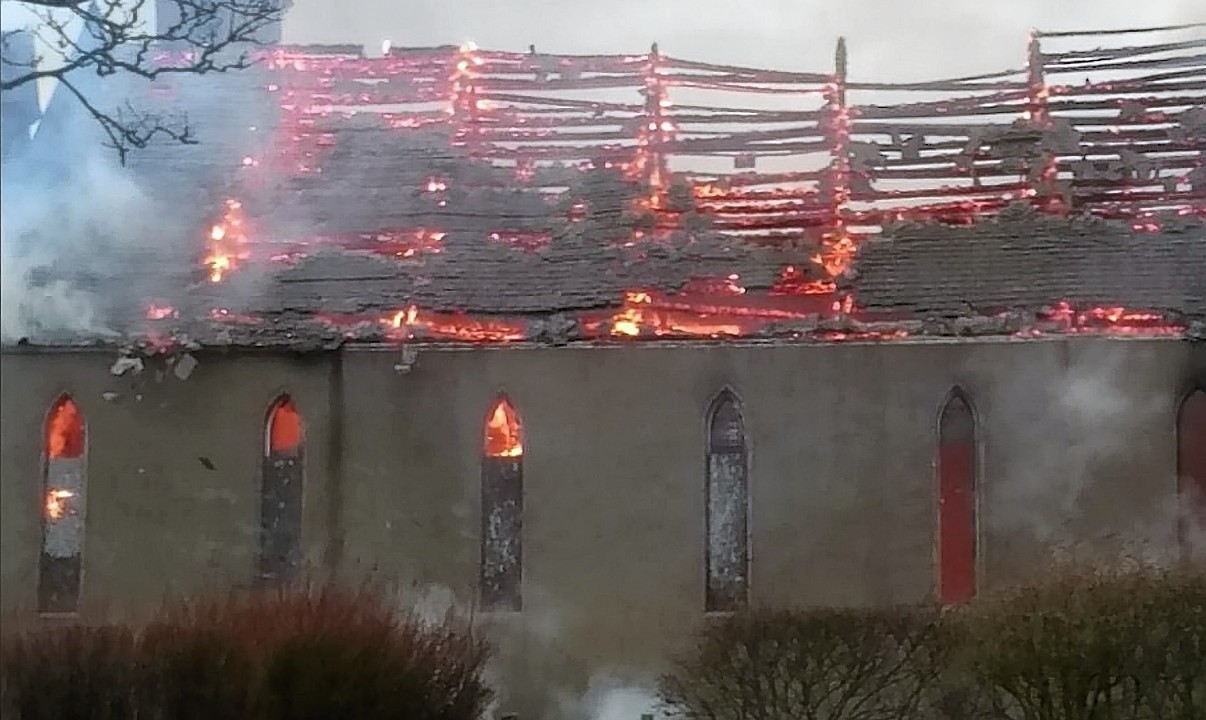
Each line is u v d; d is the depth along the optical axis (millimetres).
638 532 14664
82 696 10852
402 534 14820
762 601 14484
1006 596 13000
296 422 15234
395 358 15039
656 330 15031
